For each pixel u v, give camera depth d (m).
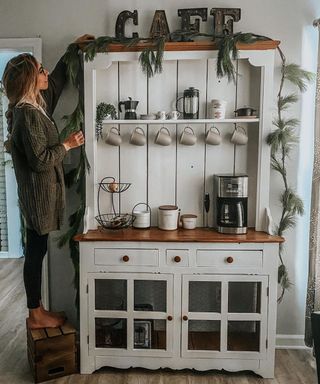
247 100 2.37
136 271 2.15
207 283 2.17
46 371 2.16
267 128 2.22
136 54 2.20
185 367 2.21
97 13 2.39
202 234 2.22
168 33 2.32
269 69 2.17
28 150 1.94
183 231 2.30
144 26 2.38
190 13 2.31
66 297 2.58
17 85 1.98
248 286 2.16
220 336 2.18
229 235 2.19
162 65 2.30
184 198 2.45
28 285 2.20
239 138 2.30
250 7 2.35
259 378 2.20
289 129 2.29
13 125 2.00
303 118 2.41
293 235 2.49
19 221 4.57
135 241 2.12
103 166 2.44
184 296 2.15
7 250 4.66
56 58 2.43
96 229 2.33
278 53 2.36
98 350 2.22
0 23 2.42
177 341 2.19
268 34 2.36
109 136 2.31
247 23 2.36
